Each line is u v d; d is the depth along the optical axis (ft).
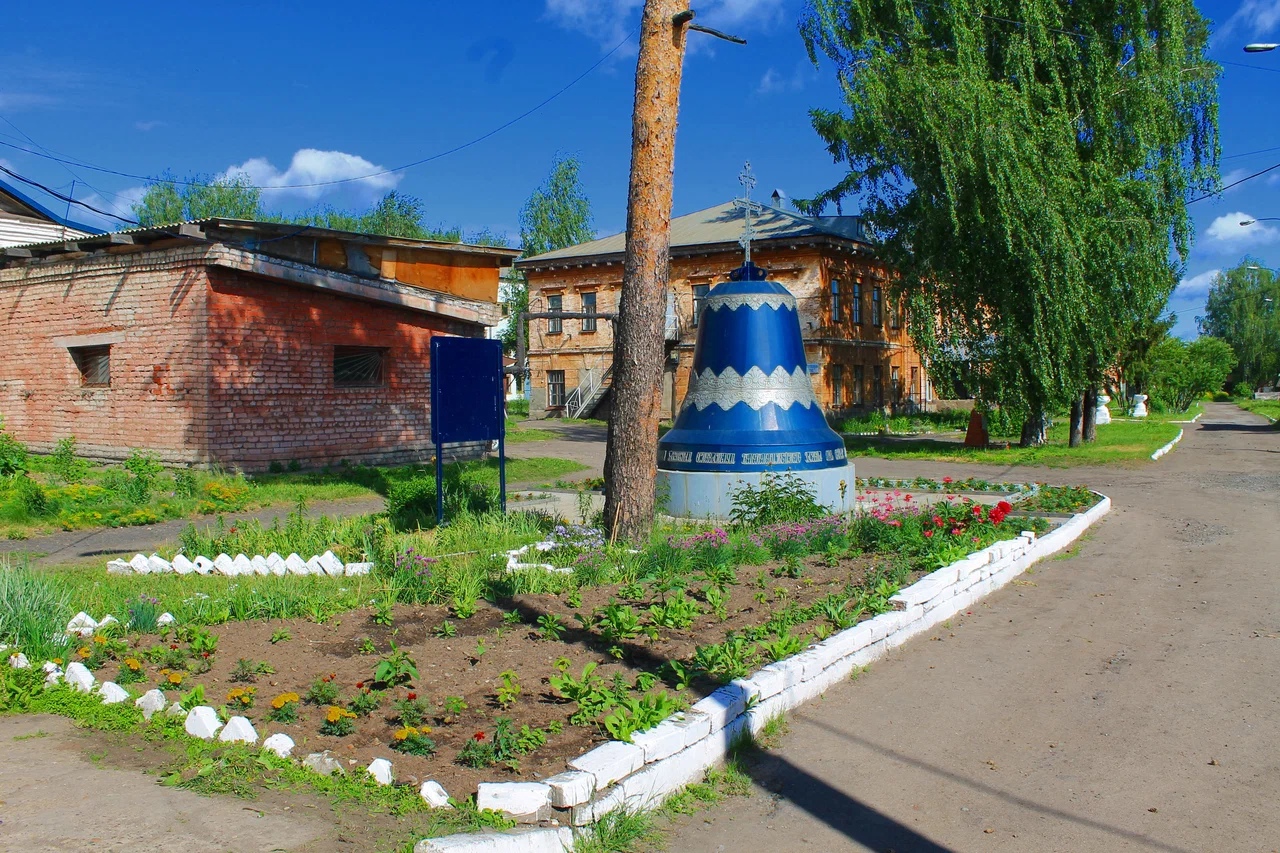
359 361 61.98
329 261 58.59
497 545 30.17
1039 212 72.79
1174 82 76.07
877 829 13.55
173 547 31.94
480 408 36.58
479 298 67.92
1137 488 56.59
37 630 18.38
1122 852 12.92
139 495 41.52
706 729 15.16
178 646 18.81
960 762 15.90
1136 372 113.91
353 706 15.34
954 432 121.80
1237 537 38.65
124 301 56.54
